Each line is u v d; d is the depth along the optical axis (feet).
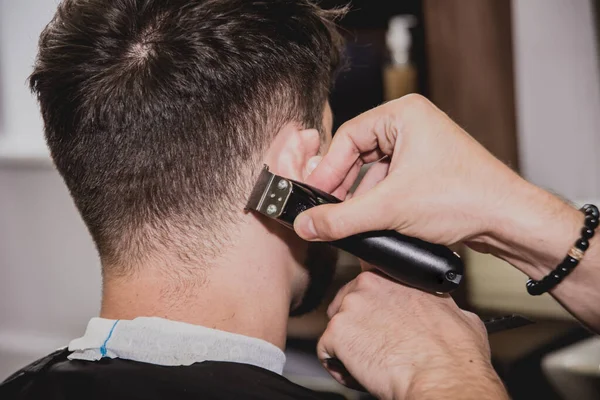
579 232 2.46
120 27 2.24
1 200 8.20
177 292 2.32
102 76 2.25
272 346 2.41
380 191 2.28
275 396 2.21
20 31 7.98
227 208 2.32
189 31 2.22
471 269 5.31
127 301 2.35
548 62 7.02
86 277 8.12
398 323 2.49
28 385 2.28
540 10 6.93
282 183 2.26
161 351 2.26
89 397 2.18
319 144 2.46
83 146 2.31
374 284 2.63
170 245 2.32
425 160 2.33
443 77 7.67
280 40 2.31
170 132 2.24
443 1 7.54
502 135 7.53
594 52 6.86
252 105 2.28
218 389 2.20
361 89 8.36
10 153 7.98
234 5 2.25
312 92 2.43
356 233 2.28
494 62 7.48
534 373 4.57
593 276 2.55
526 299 5.12
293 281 2.55
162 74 2.22
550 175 7.23
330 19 2.64
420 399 2.22
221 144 2.27
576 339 4.82
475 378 2.28
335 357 2.57
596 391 4.40
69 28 2.29
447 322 2.49
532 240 2.48
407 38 8.01
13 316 8.41
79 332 8.22
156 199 2.29
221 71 2.23
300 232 2.27
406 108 2.39
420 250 2.29
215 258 2.33
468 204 2.37
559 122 7.11
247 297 2.38
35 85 2.40
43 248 8.20
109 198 2.32
